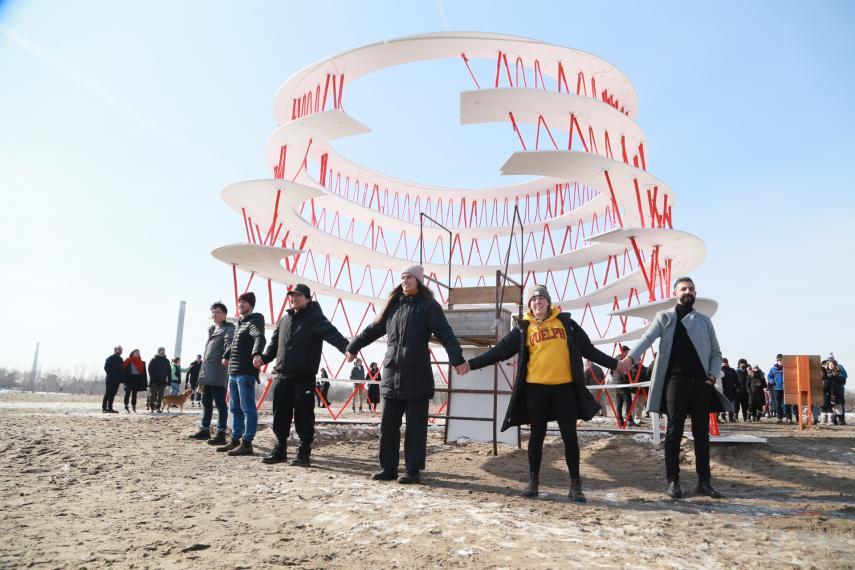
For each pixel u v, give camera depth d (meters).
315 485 4.88
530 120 15.85
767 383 19.23
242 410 7.25
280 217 17.36
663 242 14.16
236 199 15.34
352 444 8.56
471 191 27.47
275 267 15.65
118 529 3.25
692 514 4.07
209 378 8.07
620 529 3.52
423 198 28.23
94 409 17.08
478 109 14.80
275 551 2.87
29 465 5.59
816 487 5.58
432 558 2.78
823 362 16.08
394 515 3.73
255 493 4.44
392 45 15.80
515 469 6.60
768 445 7.31
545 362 4.77
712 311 13.52
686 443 7.62
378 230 28.11
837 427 13.76
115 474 5.21
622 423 11.82
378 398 20.98
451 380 9.11
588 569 2.63
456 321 7.84
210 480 5.02
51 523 3.36
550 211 27.16
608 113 14.55
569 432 4.69
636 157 16.80
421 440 5.36
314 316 6.45
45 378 78.88
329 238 21.66
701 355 4.98
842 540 3.30
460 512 3.86
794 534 3.44
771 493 5.22
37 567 2.51
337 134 16.33
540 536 3.25
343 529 3.35
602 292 22.45
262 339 6.98
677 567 2.70
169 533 3.18
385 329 5.85
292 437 8.73
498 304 7.75
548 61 16.11
